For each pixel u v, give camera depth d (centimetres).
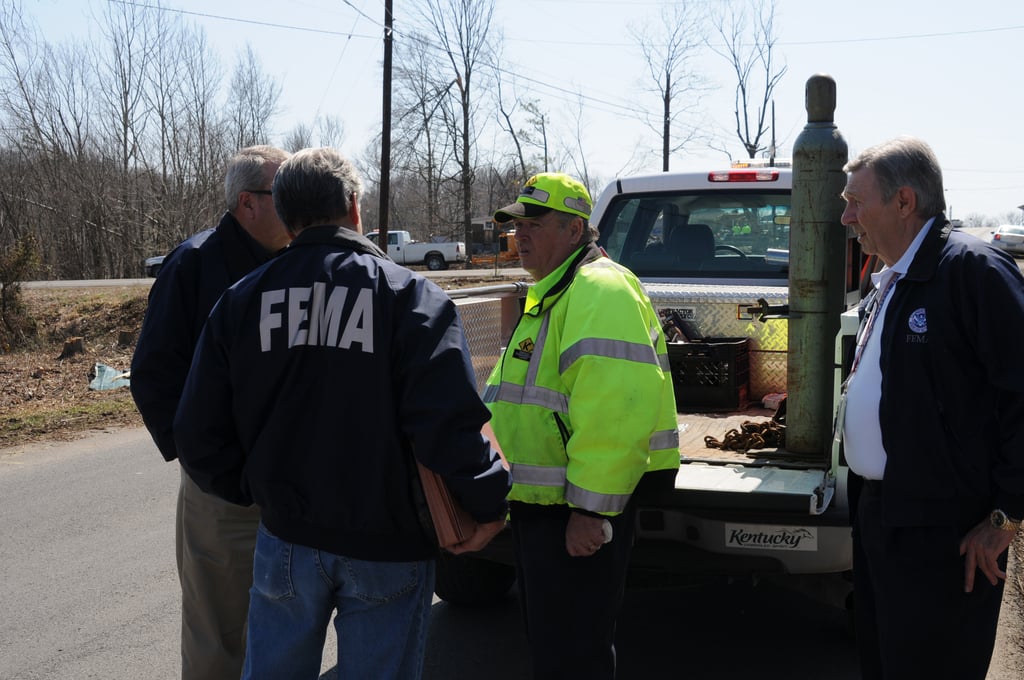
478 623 461
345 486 233
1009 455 236
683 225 548
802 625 455
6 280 1622
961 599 249
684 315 495
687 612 475
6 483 746
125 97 4372
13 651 430
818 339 366
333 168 248
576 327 278
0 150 4422
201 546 310
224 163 4359
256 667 247
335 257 241
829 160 357
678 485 335
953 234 253
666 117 4644
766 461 368
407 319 233
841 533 332
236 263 305
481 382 447
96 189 4475
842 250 366
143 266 4497
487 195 5903
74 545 586
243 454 247
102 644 438
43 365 1441
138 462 820
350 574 237
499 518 237
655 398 273
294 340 233
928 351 245
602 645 291
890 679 261
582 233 307
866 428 265
